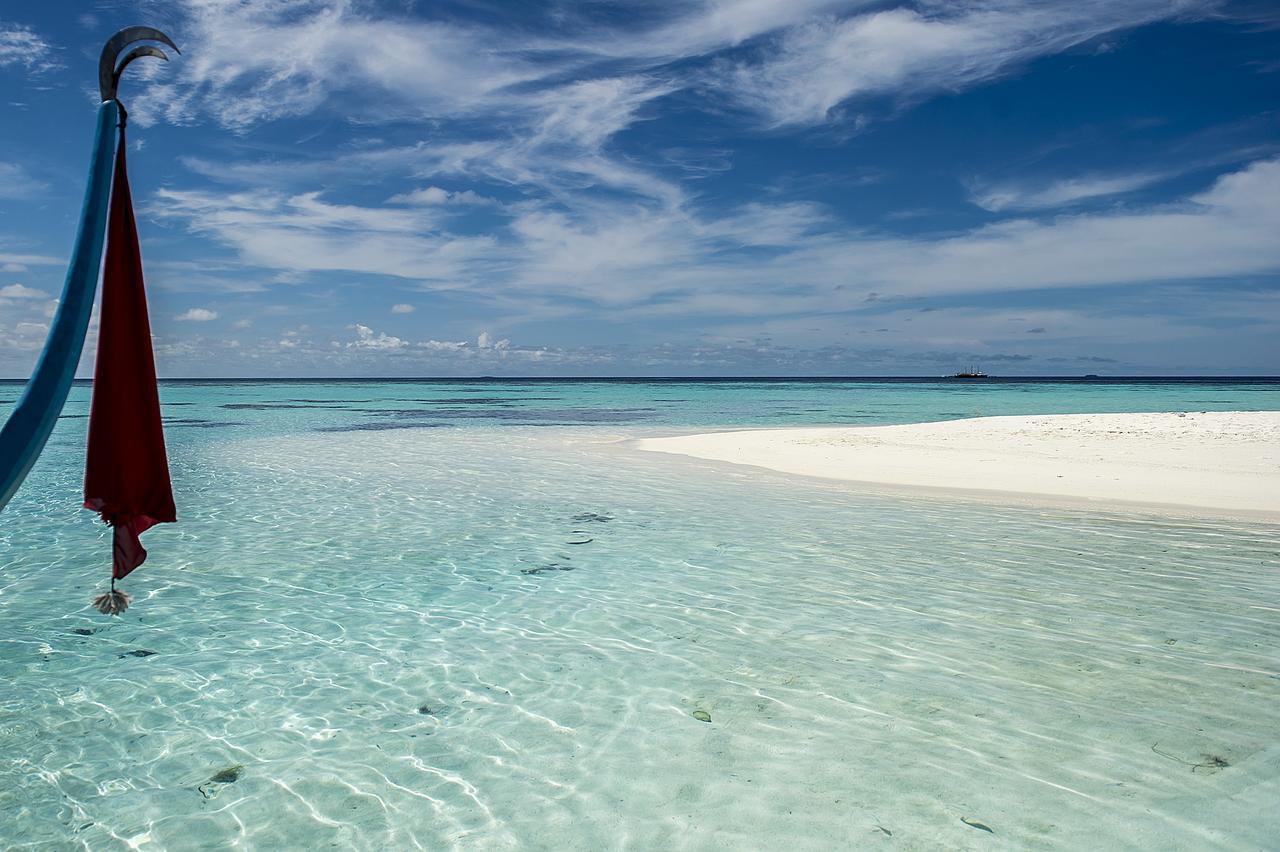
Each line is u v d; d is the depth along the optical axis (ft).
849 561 30.17
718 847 12.70
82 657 20.99
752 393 281.54
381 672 20.04
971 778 14.62
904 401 198.29
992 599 25.13
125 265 9.80
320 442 84.69
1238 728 16.34
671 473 55.47
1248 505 39.17
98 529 37.55
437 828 13.33
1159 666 19.54
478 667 20.34
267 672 20.04
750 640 21.94
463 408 170.81
